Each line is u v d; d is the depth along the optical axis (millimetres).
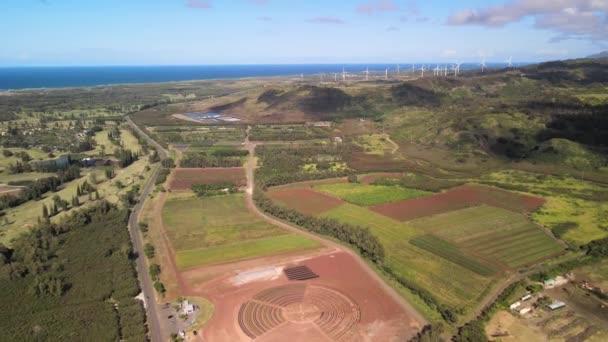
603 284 117250
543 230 152500
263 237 146875
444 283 115562
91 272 120188
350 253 134625
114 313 100438
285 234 149375
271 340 92312
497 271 122375
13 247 134875
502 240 143500
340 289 112875
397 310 103312
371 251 129375
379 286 114562
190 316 100750
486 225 156500
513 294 110625
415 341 89500
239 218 165500
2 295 108375
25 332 93188
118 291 110250
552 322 99375
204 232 151500
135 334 92312
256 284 115438
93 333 92750
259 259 130250
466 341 90125
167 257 132125
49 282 110062
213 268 124438
